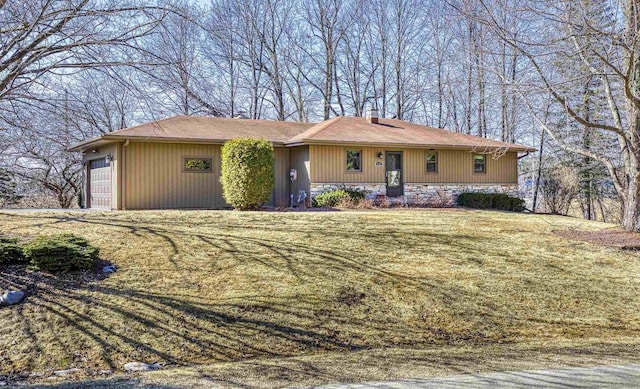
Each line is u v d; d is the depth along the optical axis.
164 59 7.56
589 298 9.22
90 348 6.36
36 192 24.47
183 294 7.88
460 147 20.66
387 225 13.08
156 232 10.77
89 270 8.32
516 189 22.67
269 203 19.05
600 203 24.89
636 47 11.61
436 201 20.34
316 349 6.82
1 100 7.34
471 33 26.33
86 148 19.22
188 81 8.04
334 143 18.00
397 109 33.69
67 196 25.53
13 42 6.58
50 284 7.69
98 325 6.82
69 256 8.12
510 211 19.42
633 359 6.18
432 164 20.78
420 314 8.03
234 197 15.27
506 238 12.73
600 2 11.92
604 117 19.38
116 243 9.74
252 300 7.87
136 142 16.47
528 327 7.93
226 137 17.70
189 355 6.46
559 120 22.69
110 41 7.12
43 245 8.09
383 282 9.02
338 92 34.38
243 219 12.76
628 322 8.36
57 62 7.11
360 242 11.20
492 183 22.08
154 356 6.37
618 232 13.71
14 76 6.71
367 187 19.20
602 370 5.59
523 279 9.80
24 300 7.19
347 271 9.34
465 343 7.22
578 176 24.22
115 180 16.33
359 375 5.46
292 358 6.34
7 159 13.99
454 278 9.50
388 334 7.38
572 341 7.34
